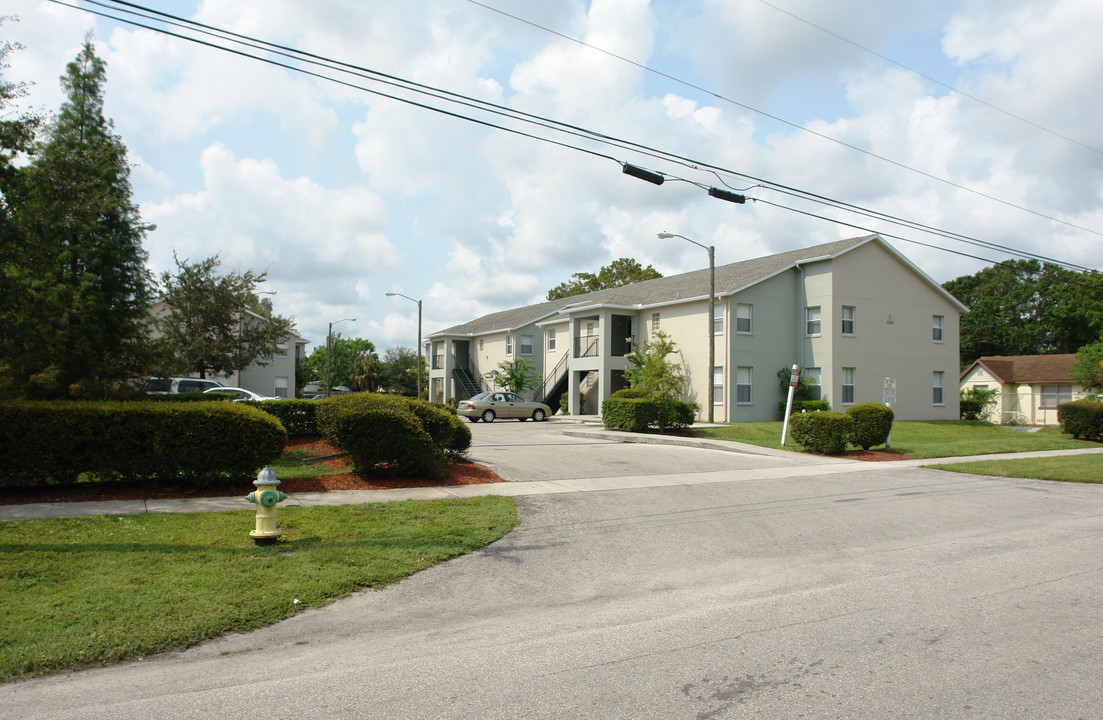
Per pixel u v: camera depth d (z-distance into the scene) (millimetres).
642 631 5305
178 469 10148
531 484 12258
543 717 3791
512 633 5281
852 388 30156
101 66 14375
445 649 4922
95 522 8062
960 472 15492
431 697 4066
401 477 12070
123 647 4723
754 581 6805
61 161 11523
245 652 4844
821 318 29922
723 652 4812
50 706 3934
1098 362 34750
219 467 10297
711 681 4293
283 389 37000
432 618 5641
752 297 29875
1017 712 3826
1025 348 65250
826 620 5543
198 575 6266
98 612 5289
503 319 49312
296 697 4070
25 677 4328
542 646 4973
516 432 24156
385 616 5672
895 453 18547
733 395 29109
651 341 33906
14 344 11172
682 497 11328
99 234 13602
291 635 5195
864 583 6703
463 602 6074
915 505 11180
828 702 3965
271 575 6371
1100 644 4961
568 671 4473
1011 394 44875
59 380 12602
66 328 12195
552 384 40062
